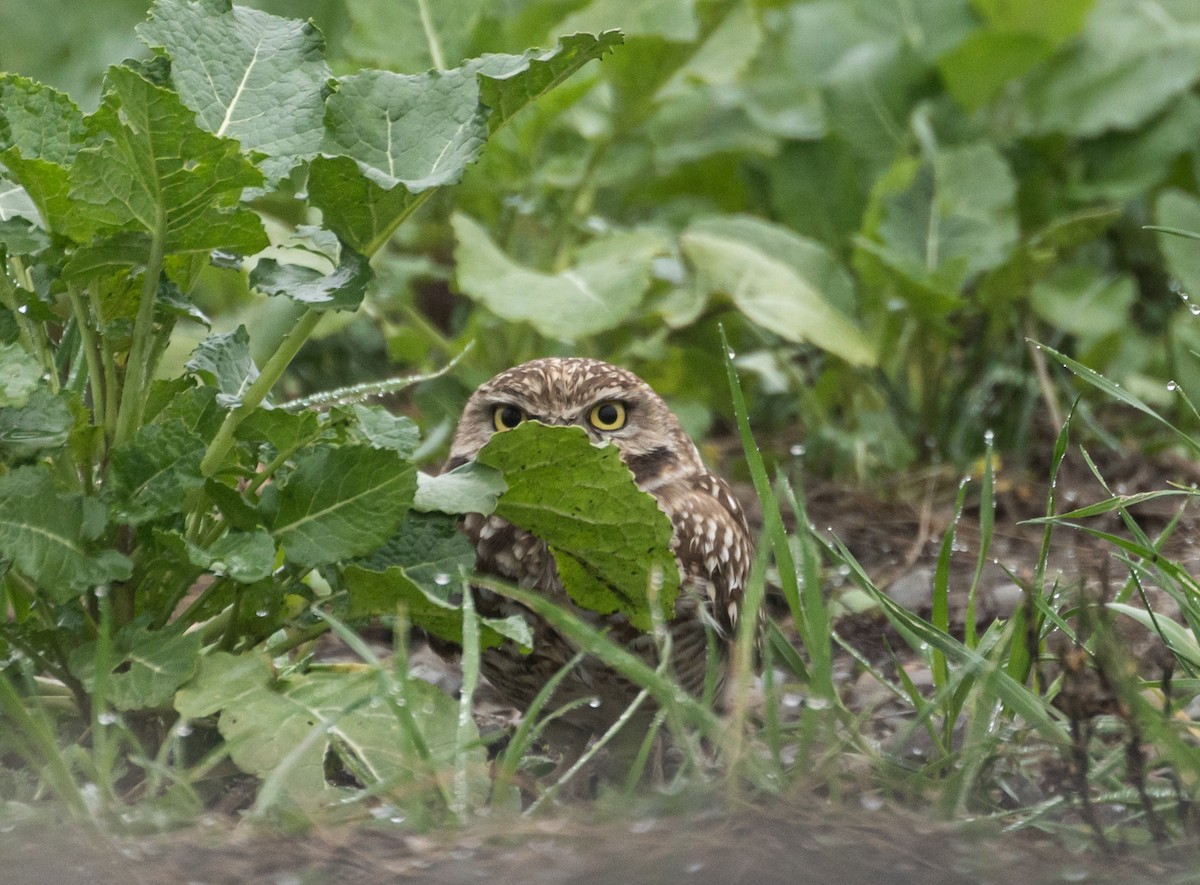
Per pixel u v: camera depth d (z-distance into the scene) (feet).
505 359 35.32
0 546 16.08
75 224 16.92
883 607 18.71
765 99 43.98
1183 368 38.81
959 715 18.58
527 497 18.74
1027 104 43.11
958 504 19.76
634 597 19.39
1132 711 15.87
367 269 17.20
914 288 34.94
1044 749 17.07
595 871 14.19
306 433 17.76
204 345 18.66
